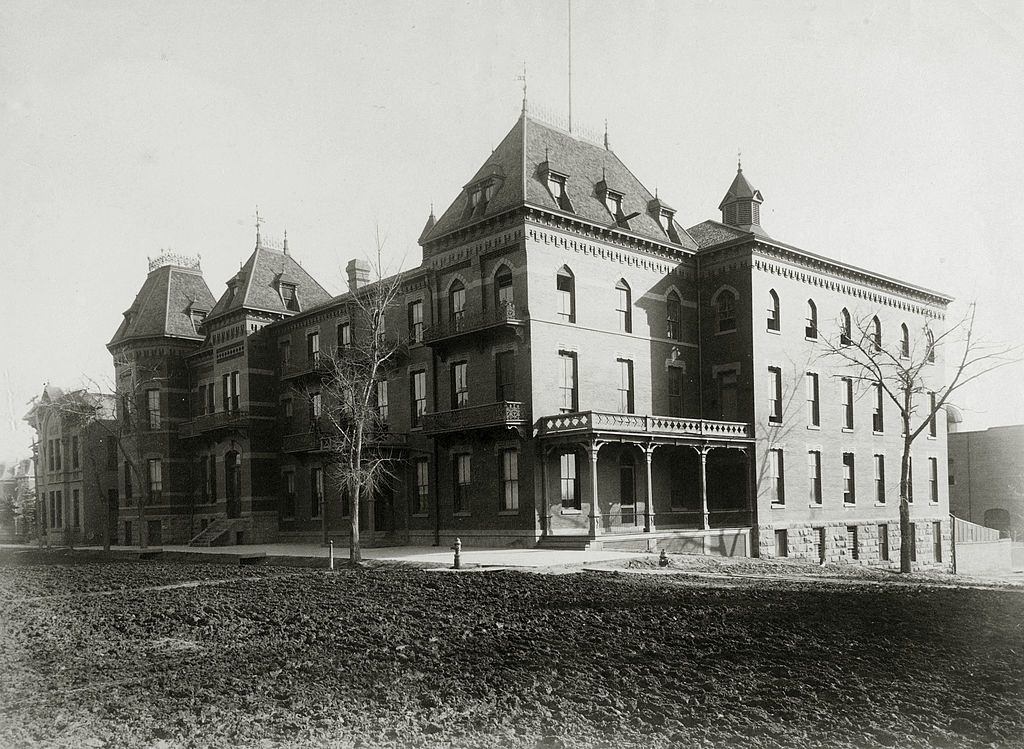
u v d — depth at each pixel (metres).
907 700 10.90
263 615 18.41
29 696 12.02
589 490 35.25
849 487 43.41
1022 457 56.16
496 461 35.31
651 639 14.62
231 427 48.50
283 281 50.91
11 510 77.06
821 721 10.10
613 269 37.66
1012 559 54.06
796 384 40.69
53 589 25.55
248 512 47.91
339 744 9.64
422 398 39.94
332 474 43.69
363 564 29.69
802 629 15.42
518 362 34.56
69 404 52.25
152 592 23.62
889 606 18.14
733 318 39.69
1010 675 12.05
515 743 9.54
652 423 34.47
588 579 22.98
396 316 41.41
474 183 37.25
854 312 44.72
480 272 36.34
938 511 49.22
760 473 38.28
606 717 10.37
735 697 11.08
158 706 11.32
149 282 59.22
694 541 35.12
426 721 10.36
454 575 24.50
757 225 45.41
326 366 41.94
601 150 41.81
